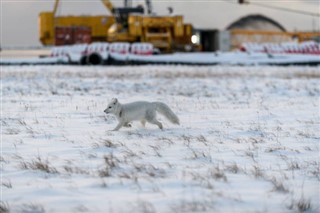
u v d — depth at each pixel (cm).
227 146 2600
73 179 1900
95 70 10269
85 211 1490
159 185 1781
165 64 12269
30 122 3488
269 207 1524
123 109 3117
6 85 6656
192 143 2669
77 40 14950
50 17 15775
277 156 2353
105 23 15338
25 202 1595
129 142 2712
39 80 7575
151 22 14000
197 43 14862
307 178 1916
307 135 2969
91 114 3878
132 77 8469
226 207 1516
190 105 4606
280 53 13675
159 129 3191
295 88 6606
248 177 1911
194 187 1750
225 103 4847
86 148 2547
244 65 12281
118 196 1645
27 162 2211
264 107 4512
